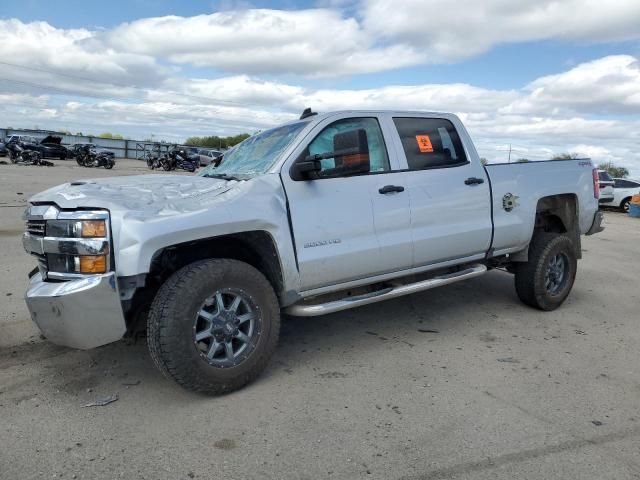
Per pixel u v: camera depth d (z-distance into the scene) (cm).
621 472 265
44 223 336
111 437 296
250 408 331
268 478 259
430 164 460
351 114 428
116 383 367
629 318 537
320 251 387
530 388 363
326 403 339
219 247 378
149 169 3756
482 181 488
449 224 462
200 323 341
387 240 421
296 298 384
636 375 388
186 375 326
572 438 297
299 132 405
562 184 553
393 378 379
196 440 293
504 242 506
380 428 307
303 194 383
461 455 279
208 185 390
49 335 330
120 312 317
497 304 579
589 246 1079
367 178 416
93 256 312
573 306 580
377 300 421
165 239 318
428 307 564
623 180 2173
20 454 278
